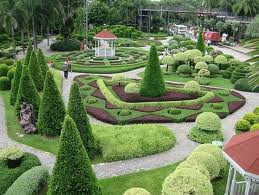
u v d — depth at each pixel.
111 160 15.26
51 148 16.56
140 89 24.12
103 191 12.77
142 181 13.59
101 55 44.34
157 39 68.69
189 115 21.17
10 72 27.81
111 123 20.08
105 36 43.44
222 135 18.16
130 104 22.42
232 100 24.83
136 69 37.88
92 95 25.20
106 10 78.62
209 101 24.02
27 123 18.27
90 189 10.55
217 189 13.29
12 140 17.48
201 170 11.86
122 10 80.19
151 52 23.52
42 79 25.16
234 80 30.56
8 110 22.42
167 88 25.66
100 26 72.44
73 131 10.27
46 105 17.38
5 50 49.66
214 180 13.93
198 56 34.50
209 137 17.59
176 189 10.23
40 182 12.24
